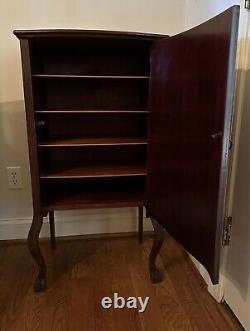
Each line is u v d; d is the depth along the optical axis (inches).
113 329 46.9
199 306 51.9
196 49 38.3
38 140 51.7
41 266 54.4
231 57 32.3
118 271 61.2
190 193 42.5
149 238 74.6
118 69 63.1
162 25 65.5
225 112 33.7
